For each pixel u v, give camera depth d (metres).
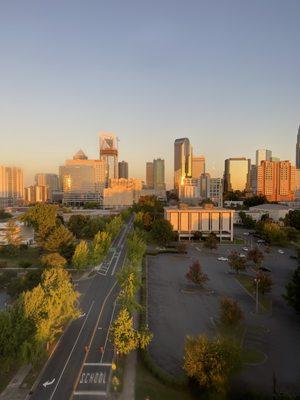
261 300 121.69
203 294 128.25
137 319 104.75
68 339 91.00
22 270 159.50
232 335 94.56
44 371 76.38
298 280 103.81
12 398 67.50
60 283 94.69
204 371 68.06
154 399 67.38
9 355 72.19
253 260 166.50
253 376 75.62
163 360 81.50
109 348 86.56
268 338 93.38
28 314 78.38
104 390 70.06
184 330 97.62
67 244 168.00
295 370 78.25
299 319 105.81
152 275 153.75
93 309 112.12
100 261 164.62
